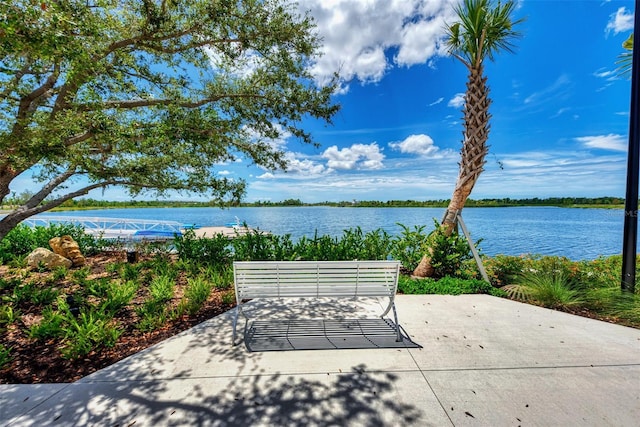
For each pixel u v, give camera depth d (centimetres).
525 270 492
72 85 369
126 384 220
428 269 539
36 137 328
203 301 399
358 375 232
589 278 459
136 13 396
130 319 345
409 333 312
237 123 496
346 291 309
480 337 301
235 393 209
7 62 337
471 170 501
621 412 188
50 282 497
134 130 385
